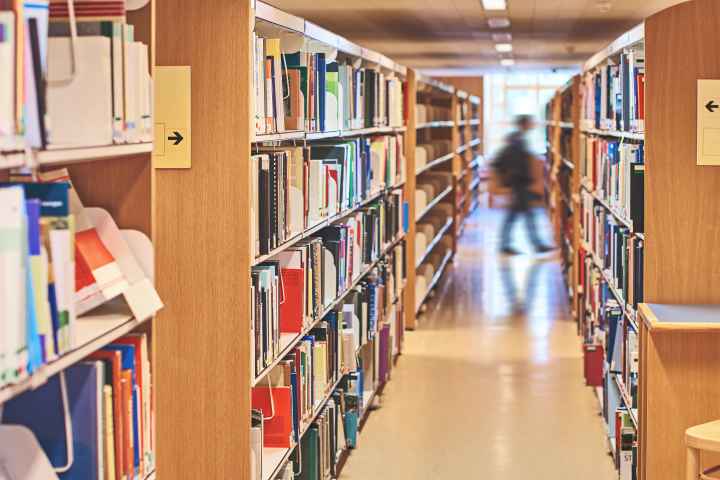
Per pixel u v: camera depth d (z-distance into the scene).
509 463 5.45
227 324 3.44
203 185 3.40
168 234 3.43
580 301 8.85
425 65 21.00
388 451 5.66
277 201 3.80
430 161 10.73
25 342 1.71
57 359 1.87
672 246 4.24
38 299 1.77
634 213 4.34
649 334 3.95
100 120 2.08
